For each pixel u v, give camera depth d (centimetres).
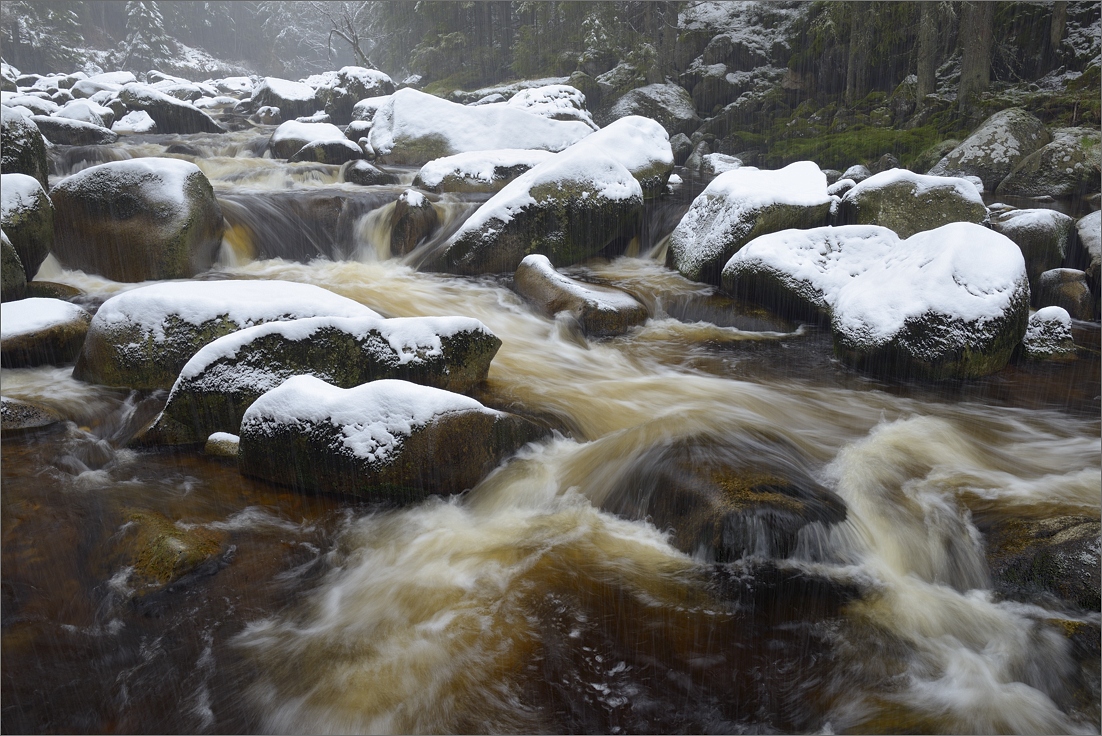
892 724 274
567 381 588
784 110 2131
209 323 517
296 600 329
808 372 623
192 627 312
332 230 998
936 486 427
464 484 411
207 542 353
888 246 737
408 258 944
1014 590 345
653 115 2231
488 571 350
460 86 3020
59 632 305
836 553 361
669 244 932
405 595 333
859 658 304
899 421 522
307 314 533
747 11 2523
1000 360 610
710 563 352
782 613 326
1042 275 807
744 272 759
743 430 471
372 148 1505
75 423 472
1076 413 543
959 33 1972
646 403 545
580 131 1498
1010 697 288
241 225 915
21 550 350
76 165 1305
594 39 2573
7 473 414
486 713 273
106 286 737
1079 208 1179
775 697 283
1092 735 272
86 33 4500
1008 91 1720
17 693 276
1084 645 311
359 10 4138
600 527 386
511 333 697
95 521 373
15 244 688
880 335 608
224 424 459
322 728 267
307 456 398
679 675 292
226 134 1880
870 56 2064
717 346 685
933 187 852
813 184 873
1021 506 399
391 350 500
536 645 305
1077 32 1784
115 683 283
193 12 5069
